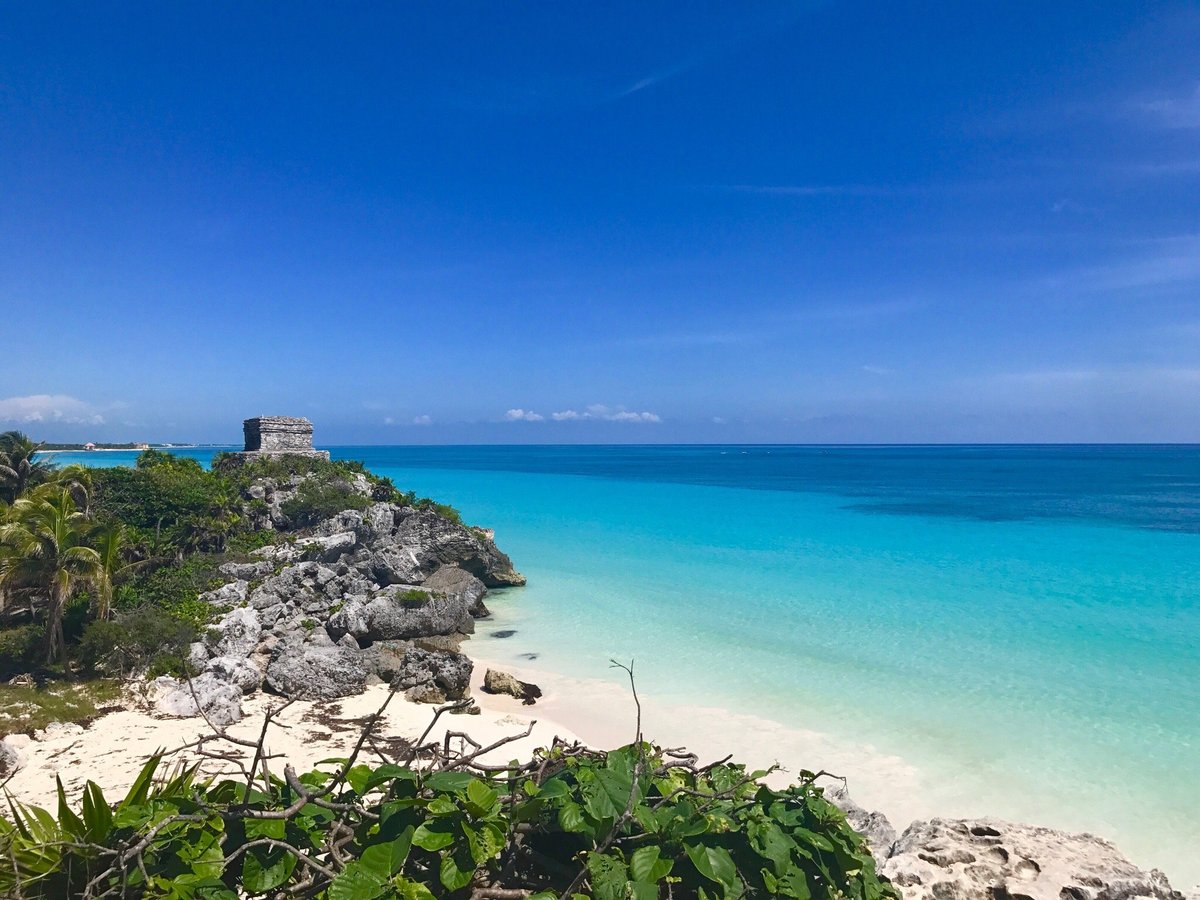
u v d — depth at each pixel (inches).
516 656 1007.0
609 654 1005.2
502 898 171.5
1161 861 515.2
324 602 1112.8
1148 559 1675.7
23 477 1402.6
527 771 202.8
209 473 1712.6
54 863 157.5
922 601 1266.0
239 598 1099.3
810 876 180.5
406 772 176.1
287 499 1670.8
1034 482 4606.3
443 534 1537.9
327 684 841.5
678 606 1259.8
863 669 916.6
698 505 3070.9
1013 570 1547.7
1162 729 724.0
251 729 735.1
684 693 847.7
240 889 171.6
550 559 1744.6
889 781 630.5
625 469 6663.4
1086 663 925.2
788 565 1626.5
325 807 175.2
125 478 1427.2
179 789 184.1
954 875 255.8
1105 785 617.0
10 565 855.1
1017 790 611.8
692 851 169.6
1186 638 1032.8
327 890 161.3
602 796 177.6
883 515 2642.7
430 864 173.8
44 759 637.9
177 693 761.6
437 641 1056.2
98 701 769.6
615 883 159.9
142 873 152.2
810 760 673.0
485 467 7096.5
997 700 805.9
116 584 1053.8
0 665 841.5
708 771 217.2
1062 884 247.4
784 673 906.7
